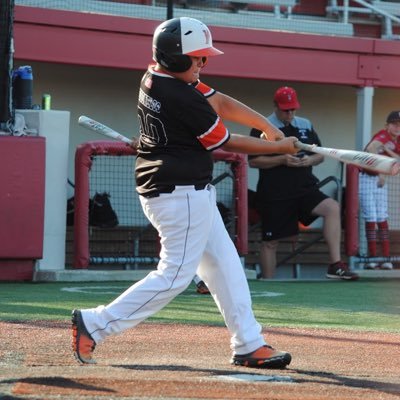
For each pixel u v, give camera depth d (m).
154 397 12.04
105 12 41.72
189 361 15.38
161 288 14.00
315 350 17.34
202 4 45.47
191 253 14.00
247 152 14.45
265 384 13.18
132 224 38.81
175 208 13.83
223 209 36.94
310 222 36.84
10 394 12.02
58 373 13.63
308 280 36.56
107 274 33.50
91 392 12.23
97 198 36.03
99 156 37.00
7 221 32.09
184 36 13.74
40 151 32.34
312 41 40.16
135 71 41.44
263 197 36.22
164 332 19.28
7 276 32.62
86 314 14.09
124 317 14.07
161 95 13.74
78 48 37.06
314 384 13.39
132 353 16.27
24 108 33.75
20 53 36.31
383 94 45.81
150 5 44.53
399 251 41.91
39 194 32.38
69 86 40.50
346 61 40.75
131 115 41.47
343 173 43.06
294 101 35.44
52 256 33.56
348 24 45.22
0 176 31.91
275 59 39.78
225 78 42.97
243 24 43.09
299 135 35.72
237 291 14.66
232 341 14.88
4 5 31.56
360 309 25.56
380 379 14.07
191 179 13.86
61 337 17.86
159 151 13.94
